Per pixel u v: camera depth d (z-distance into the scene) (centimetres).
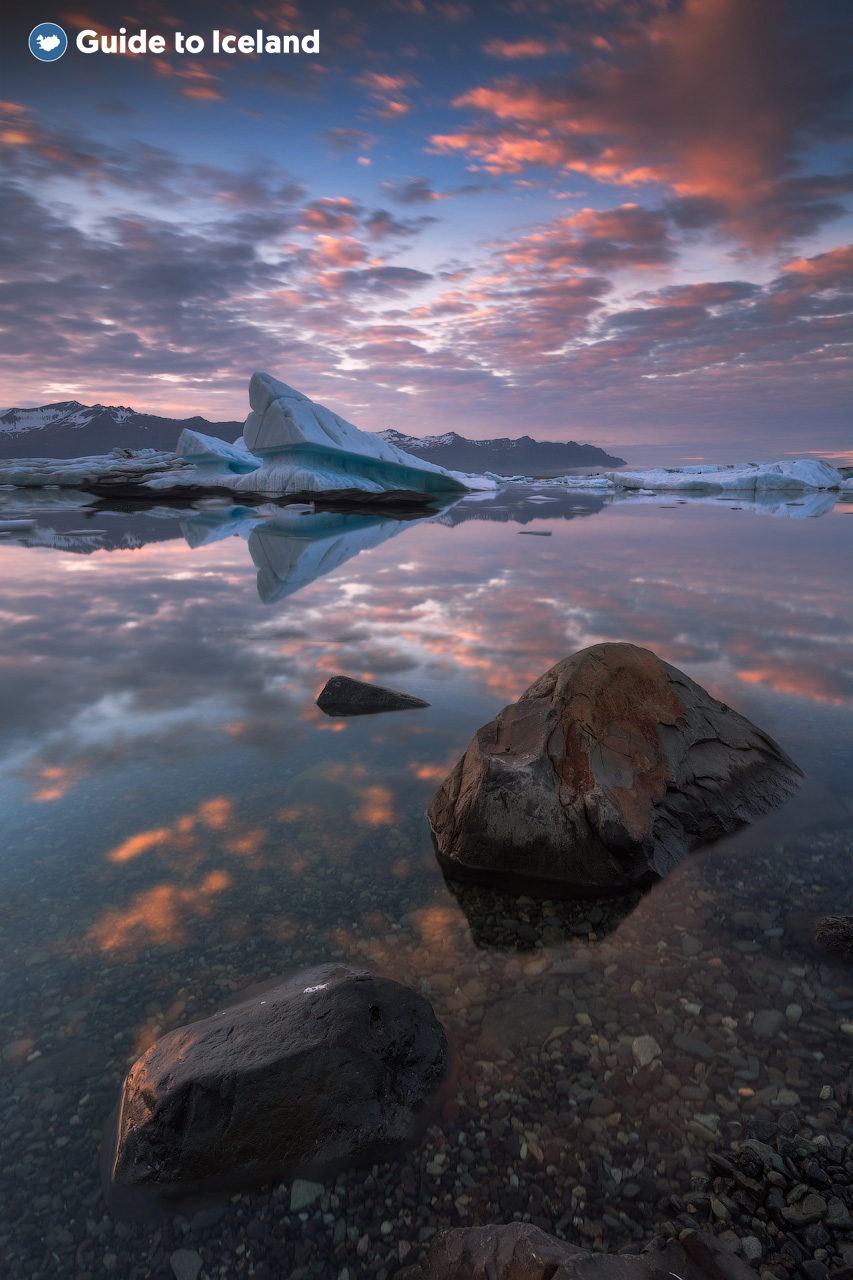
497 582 1248
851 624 876
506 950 307
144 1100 215
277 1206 197
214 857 377
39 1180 204
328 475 3725
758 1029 255
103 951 302
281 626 923
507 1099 229
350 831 406
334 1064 221
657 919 328
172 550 1788
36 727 570
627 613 962
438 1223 190
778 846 384
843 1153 202
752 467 5356
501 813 368
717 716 474
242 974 289
